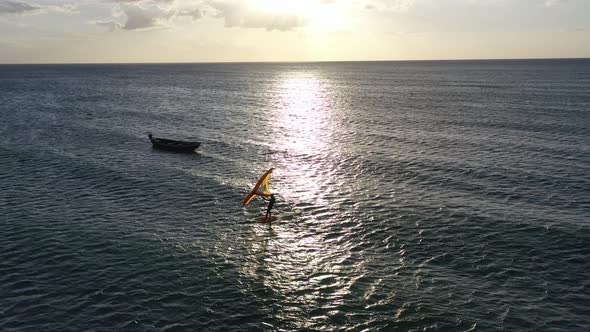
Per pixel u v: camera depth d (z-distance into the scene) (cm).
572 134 6794
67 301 2447
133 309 2381
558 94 12875
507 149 5909
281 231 3431
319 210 3862
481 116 8838
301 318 2323
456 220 3566
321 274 2770
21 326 2225
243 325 2262
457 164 5216
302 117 9325
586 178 4588
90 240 3225
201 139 7031
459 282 2645
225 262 2920
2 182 4666
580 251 3012
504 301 2444
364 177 4812
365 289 2588
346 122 8519
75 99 13238
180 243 3197
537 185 4400
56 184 4606
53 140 6906
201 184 4612
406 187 4438
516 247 3081
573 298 2473
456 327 2227
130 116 9600
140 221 3603
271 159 5662
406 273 2762
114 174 4975
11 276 2709
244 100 13038
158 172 5069
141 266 2847
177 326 2245
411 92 14912
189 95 14650
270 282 2675
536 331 2192
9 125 8288
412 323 2266
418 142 6481
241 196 4238
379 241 3231
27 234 3319
